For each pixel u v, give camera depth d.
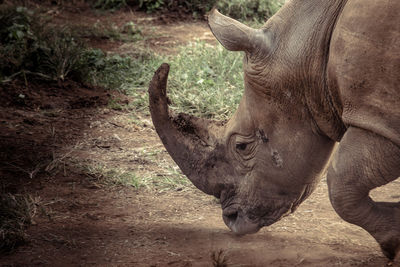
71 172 14.80
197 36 28.17
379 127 8.84
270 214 10.63
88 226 11.91
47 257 10.59
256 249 10.78
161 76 10.51
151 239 11.29
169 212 12.72
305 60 9.72
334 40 9.20
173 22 30.94
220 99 19.06
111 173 14.73
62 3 33.69
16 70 21.61
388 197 13.48
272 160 10.29
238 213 10.77
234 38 9.95
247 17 30.39
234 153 10.69
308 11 9.84
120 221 12.20
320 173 10.40
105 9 33.41
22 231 11.27
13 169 14.78
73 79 22.03
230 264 10.16
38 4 33.00
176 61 22.78
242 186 10.68
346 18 9.00
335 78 9.21
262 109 10.20
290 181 10.34
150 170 15.10
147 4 32.72
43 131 17.50
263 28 10.18
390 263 9.96
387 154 8.92
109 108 19.56
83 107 19.66
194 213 12.70
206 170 10.85
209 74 21.55
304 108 9.91
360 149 9.10
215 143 10.85
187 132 10.98
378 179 9.13
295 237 11.34
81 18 31.44
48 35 23.55
